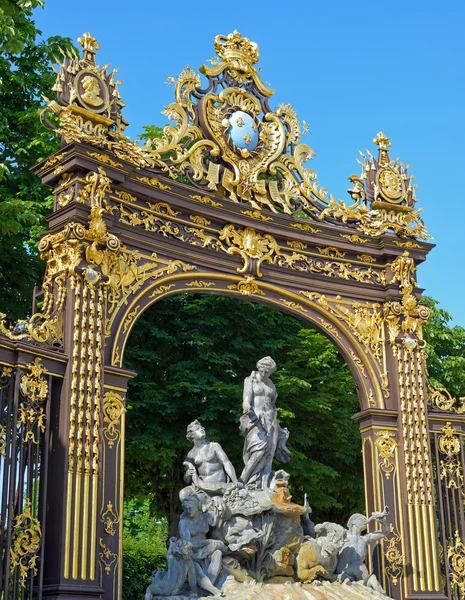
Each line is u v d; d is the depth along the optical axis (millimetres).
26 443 13273
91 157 14859
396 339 17922
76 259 14344
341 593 15188
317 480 22609
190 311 22906
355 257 18141
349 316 17781
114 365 14602
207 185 16641
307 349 24922
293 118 17984
